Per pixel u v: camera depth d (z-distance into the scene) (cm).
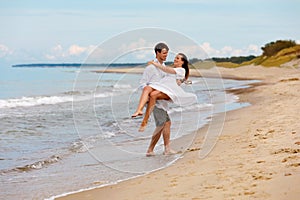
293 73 3462
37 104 1492
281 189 388
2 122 1009
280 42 5078
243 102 1356
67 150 673
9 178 526
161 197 411
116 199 423
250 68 4184
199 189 423
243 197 380
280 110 1008
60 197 444
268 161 502
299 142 596
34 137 809
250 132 734
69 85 2341
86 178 513
